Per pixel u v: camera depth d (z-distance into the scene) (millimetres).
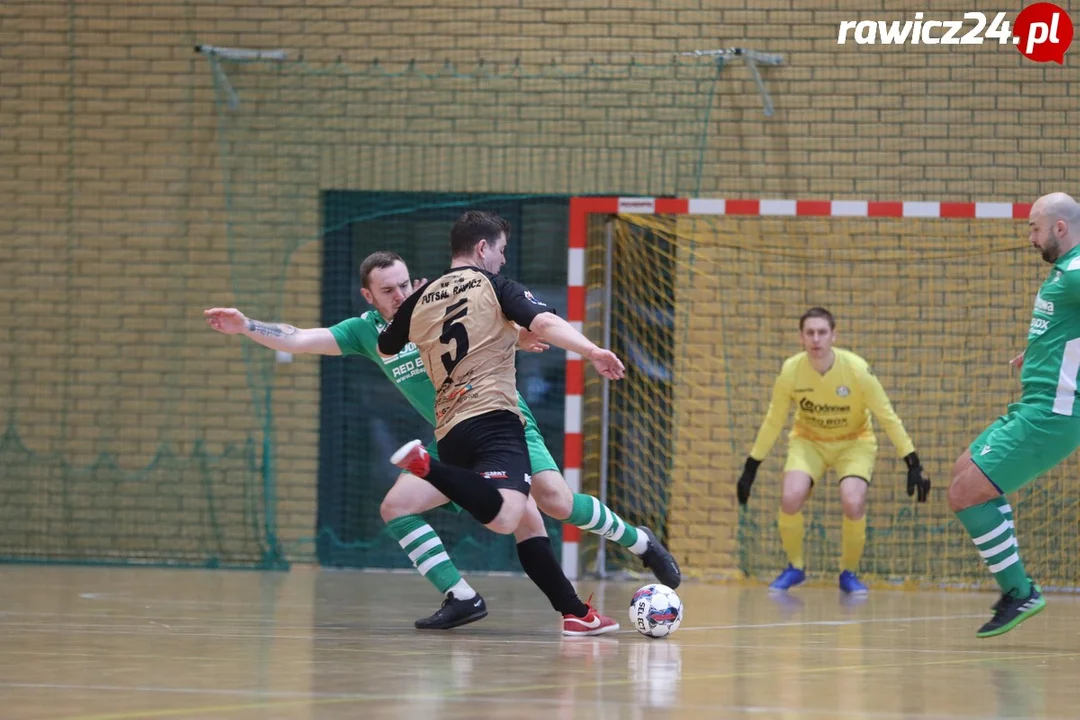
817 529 16469
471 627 9344
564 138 17156
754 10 16984
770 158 16875
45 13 17797
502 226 8688
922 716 5293
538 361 17203
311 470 17312
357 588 13438
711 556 16688
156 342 17500
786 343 16734
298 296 17422
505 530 7867
